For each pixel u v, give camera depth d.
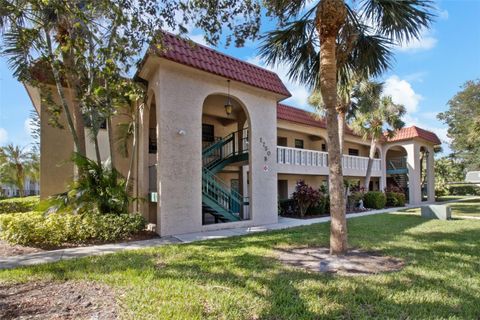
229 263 5.07
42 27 7.12
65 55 7.57
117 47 6.32
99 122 9.21
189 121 9.02
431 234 7.80
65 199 7.80
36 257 5.79
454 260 5.15
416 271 4.52
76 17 6.25
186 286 3.87
